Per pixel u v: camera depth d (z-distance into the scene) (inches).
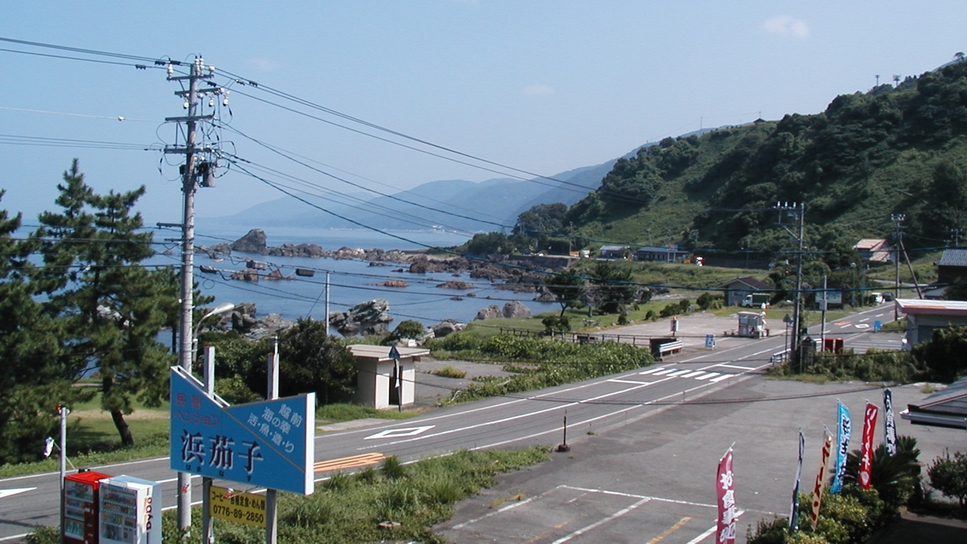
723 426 1196.5
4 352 959.6
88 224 1077.8
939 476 749.3
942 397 605.6
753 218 4271.7
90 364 1112.8
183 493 644.7
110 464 961.5
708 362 1878.7
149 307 1090.1
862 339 2130.9
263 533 669.9
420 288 4441.4
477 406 1408.7
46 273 1049.5
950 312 1785.2
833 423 1211.2
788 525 606.5
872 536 654.5
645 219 5265.8
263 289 3722.9
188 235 689.6
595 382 1647.4
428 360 1923.0
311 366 1363.2
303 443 510.0
